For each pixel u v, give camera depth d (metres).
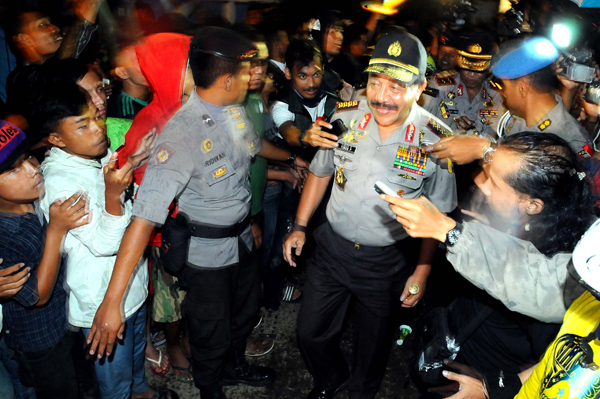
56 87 1.62
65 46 2.88
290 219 3.15
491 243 1.31
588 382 1.05
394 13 5.16
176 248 2.02
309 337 2.30
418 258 2.27
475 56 3.05
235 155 2.02
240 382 2.66
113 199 1.68
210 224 2.04
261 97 2.74
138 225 1.75
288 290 3.39
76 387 1.98
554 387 1.12
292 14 3.94
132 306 1.96
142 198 1.77
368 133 2.09
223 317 2.19
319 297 2.28
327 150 2.21
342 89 3.24
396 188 2.06
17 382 2.07
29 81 1.89
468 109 3.22
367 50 4.55
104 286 1.85
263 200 3.00
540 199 1.37
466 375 1.63
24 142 1.55
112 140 2.25
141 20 3.44
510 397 1.47
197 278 2.10
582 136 2.07
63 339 1.87
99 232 1.71
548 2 2.75
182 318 2.49
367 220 2.10
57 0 3.91
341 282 2.22
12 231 1.61
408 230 1.38
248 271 2.41
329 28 3.70
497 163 1.41
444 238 1.34
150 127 2.08
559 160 1.35
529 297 1.29
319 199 2.38
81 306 1.86
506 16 3.88
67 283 1.81
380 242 2.13
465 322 1.70
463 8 4.39
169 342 2.57
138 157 1.81
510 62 2.13
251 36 2.32
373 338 2.34
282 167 2.95
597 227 0.94
